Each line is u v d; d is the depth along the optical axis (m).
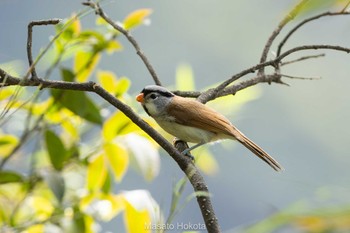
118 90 8.47
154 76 8.99
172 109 8.98
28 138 6.92
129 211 6.90
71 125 7.96
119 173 7.57
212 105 9.49
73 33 8.14
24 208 7.38
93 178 7.48
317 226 1.57
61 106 7.77
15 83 5.80
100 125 7.62
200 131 8.95
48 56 8.03
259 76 8.46
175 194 4.30
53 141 7.48
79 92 7.61
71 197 7.36
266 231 1.61
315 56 7.68
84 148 7.88
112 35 8.71
